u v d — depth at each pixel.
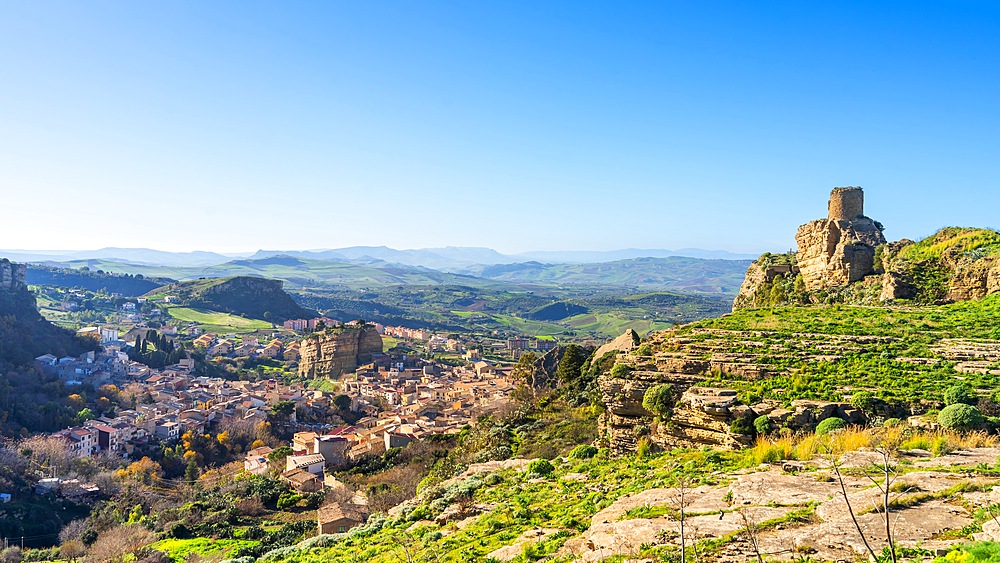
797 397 38.19
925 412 34.94
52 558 73.69
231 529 77.69
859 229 87.12
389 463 101.19
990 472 22.19
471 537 28.41
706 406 37.97
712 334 53.69
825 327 55.06
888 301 73.50
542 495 33.19
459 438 98.31
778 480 24.02
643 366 46.72
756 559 16.75
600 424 47.44
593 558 19.75
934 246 80.12
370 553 31.58
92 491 104.81
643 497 25.50
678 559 17.66
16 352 178.75
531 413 89.00
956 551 14.91
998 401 34.47
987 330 51.00
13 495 99.06
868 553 16.05
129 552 71.00
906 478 21.83
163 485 115.56
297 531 72.19
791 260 98.69
